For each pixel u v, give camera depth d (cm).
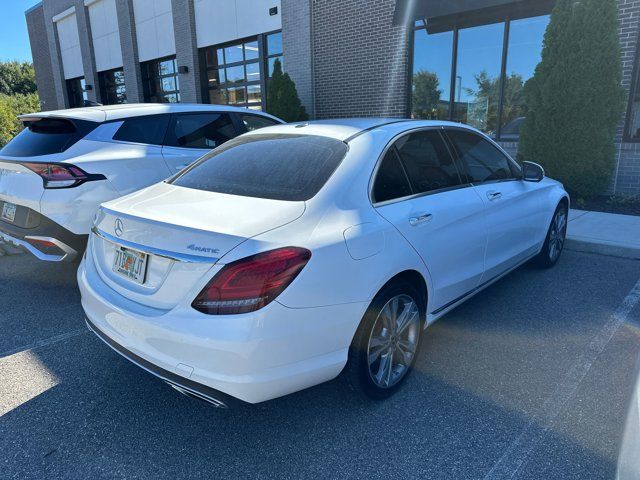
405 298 283
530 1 841
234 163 305
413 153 316
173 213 244
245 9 1343
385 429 257
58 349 349
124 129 475
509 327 371
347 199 256
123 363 330
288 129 333
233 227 221
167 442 251
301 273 217
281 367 219
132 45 1741
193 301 214
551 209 470
